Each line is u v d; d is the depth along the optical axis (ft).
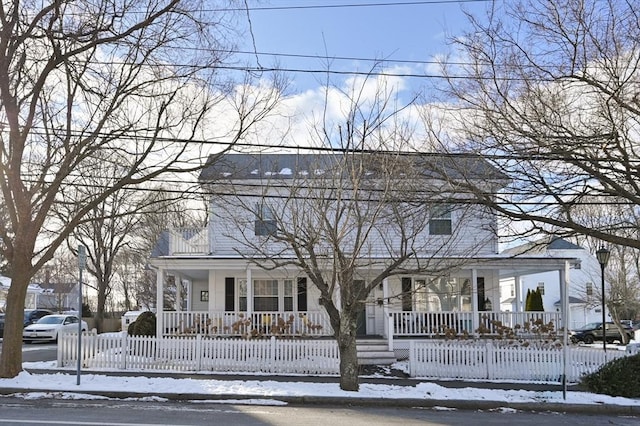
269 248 74.95
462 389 48.39
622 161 43.42
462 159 51.96
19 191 48.29
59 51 45.50
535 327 70.38
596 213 89.61
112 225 117.08
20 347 49.47
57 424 32.30
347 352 46.62
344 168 46.85
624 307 123.24
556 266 72.08
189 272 81.46
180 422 33.91
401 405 43.50
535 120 44.73
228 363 59.77
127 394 44.47
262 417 36.60
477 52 51.21
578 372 57.26
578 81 45.01
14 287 49.08
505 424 36.63
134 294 190.39
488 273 79.77
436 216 61.67
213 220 77.00
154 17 46.62
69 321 115.75
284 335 70.03
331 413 39.22
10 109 46.80
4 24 45.11
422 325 72.13
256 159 69.82
